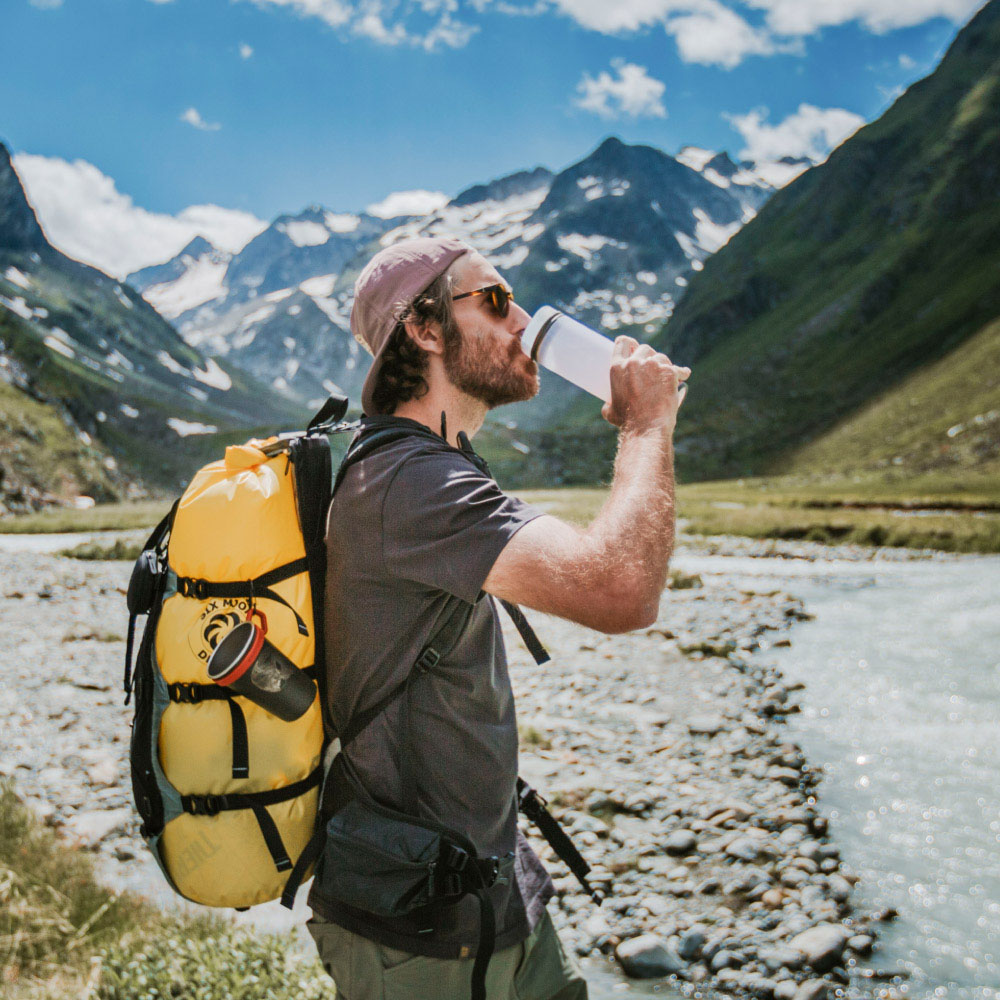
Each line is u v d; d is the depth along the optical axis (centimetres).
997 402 11000
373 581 215
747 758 977
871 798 839
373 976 219
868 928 599
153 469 16825
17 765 925
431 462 216
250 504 220
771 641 1653
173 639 219
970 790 848
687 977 556
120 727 1079
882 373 15900
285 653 218
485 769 226
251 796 215
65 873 618
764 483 10994
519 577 201
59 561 3055
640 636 1730
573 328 233
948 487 7981
